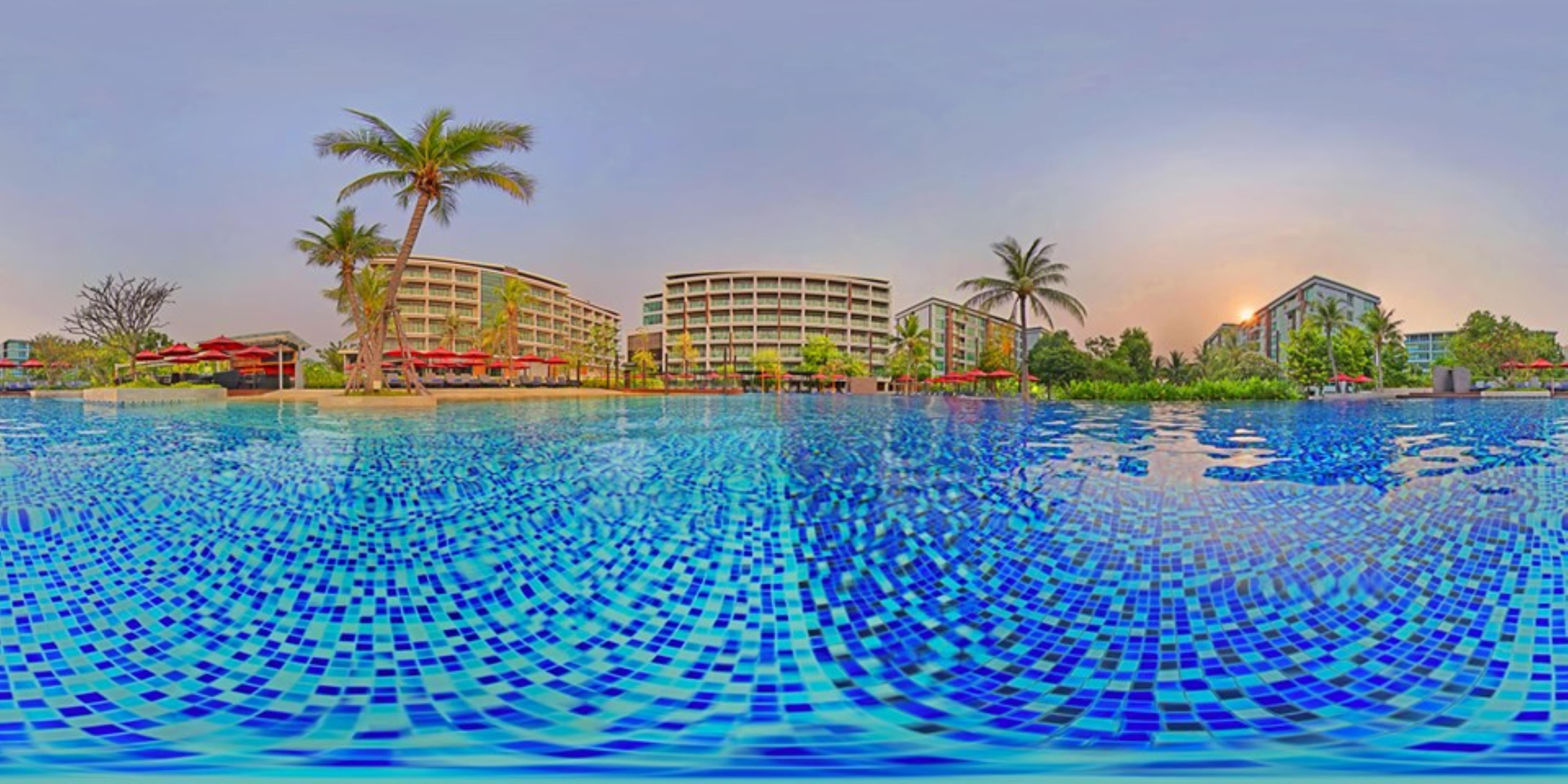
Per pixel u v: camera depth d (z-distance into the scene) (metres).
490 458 7.18
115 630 2.74
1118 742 1.97
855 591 3.19
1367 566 3.37
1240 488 5.36
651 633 2.76
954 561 3.56
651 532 4.14
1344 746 1.94
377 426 10.75
